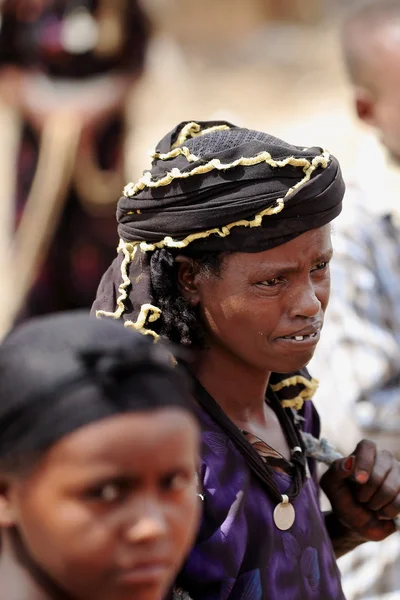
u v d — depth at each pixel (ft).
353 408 22.45
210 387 15.07
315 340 14.65
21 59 37.01
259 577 14.32
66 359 9.87
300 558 14.85
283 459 15.31
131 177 39.14
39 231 36.55
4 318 38.34
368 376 22.48
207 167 13.98
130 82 37.83
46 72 37.01
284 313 14.42
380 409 22.50
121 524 9.66
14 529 10.33
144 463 9.65
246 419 15.39
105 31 36.91
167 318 14.62
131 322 14.53
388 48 23.93
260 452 15.12
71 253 36.78
